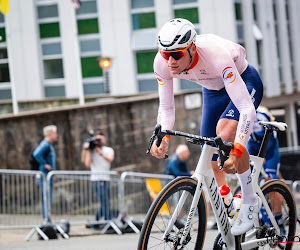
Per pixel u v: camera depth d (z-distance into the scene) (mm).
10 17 44219
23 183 20844
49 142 20797
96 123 27734
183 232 7277
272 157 11586
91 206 21641
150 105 31266
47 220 19594
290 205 9023
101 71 44562
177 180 7184
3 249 14820
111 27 44438
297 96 54812
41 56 44750
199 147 34094
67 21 44438
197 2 44062
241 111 7492
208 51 7609
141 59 44688
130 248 12539
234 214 8234
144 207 21719
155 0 44188
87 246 14055
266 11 48500
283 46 51000
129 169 29562
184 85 43562
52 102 41531
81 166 26719
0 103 41219
